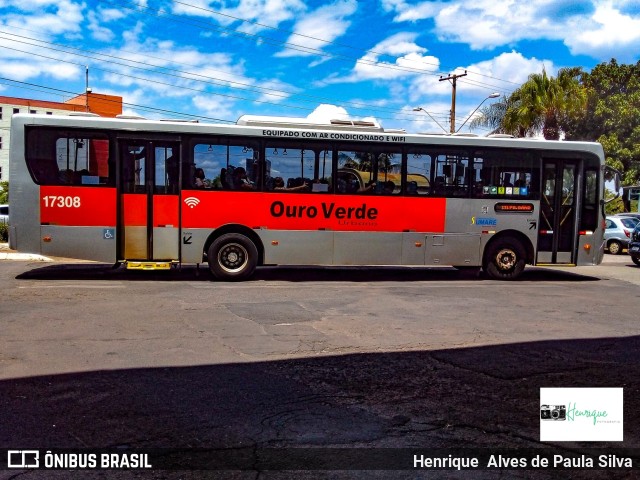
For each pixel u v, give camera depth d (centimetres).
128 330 746
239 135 1211
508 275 1359
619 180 1384
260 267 1514
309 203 1242
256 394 520
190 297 1005
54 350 643
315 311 904
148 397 505
